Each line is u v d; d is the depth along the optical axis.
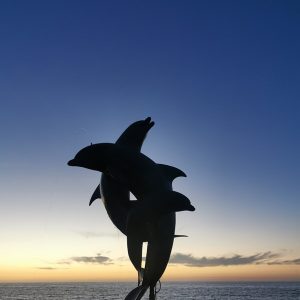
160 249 9.88
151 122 10.77
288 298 183.25
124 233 10.48
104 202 10.88
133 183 10.05
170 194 9.47
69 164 10.43
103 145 10.43
